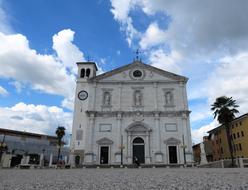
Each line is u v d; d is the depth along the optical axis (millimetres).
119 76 45000
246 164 29266
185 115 40656
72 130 41906
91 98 43438
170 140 39344
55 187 6387
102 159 38906
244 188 5527
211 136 65812
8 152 49750
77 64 47844
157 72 44938
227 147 54156
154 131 40219
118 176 11648
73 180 8984
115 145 39656
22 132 57312
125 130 40375
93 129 40906
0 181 8359
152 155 38844
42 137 60719
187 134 39469
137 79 44500
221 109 39469
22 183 7570
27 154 51625
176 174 12617
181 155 38406
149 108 42281
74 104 44125
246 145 45656
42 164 39094
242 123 47531
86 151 39125
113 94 43719
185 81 43656
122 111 41531
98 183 7555
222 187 5781
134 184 7031
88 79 44781
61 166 36156
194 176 10352
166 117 41156
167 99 43062
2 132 54156
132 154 39156
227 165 30234
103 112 41812
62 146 61906
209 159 66062
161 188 5895
